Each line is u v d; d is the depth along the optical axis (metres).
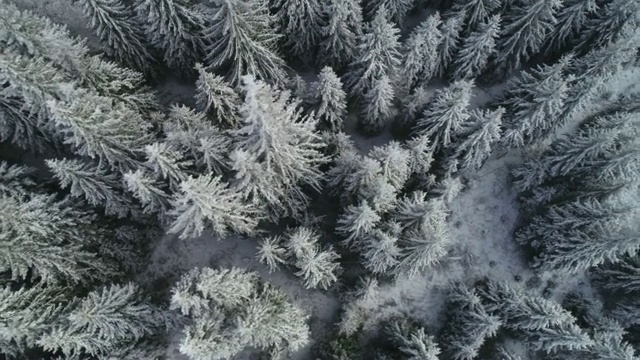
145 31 22.94
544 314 20.84
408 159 22.38
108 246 22.09
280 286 24.84
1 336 17.06
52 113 17.69
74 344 17.77
